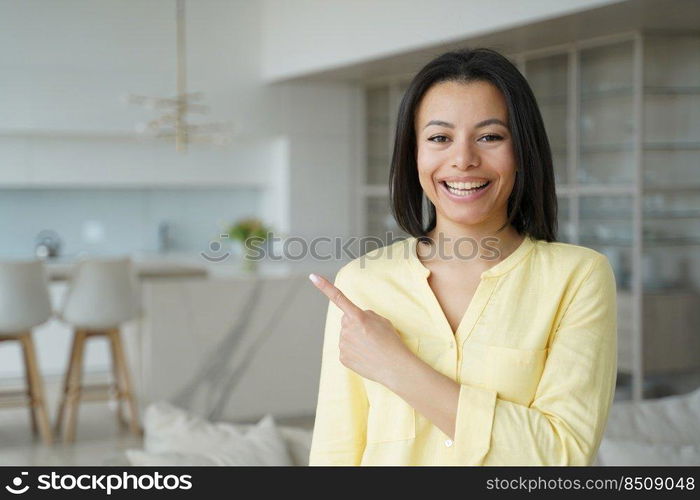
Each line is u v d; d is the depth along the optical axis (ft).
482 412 3.66
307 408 21.59
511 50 21.63
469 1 19.07
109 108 26.37
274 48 27.61
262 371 21.09
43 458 17.95
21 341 19.21
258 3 28.12
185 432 9.57
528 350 3.87
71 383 19.70
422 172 3.95
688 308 20.22
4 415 22.00
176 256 28.35
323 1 24.89
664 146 19.85
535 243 4.06
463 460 3.65
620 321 20.25
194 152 28.37
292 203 28.63
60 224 28.09
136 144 27.55
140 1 26.61
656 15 17.48
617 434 10.02
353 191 29.50
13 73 25.32
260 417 21.12
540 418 3.68
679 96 19.85
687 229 20.26
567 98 21.31
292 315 21.34
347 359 3.86
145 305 20.39
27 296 18.67
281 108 28.45
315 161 28.89
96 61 26.21
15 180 26.17
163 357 20.18
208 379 20.58
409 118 4.04
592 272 3.95
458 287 4.05
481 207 3.87
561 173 21.67
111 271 19.35
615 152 20.29
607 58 20.20
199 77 27.50
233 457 8.91
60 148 26.63
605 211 20.61
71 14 25.88
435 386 3.70
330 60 24.67
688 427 10.28
